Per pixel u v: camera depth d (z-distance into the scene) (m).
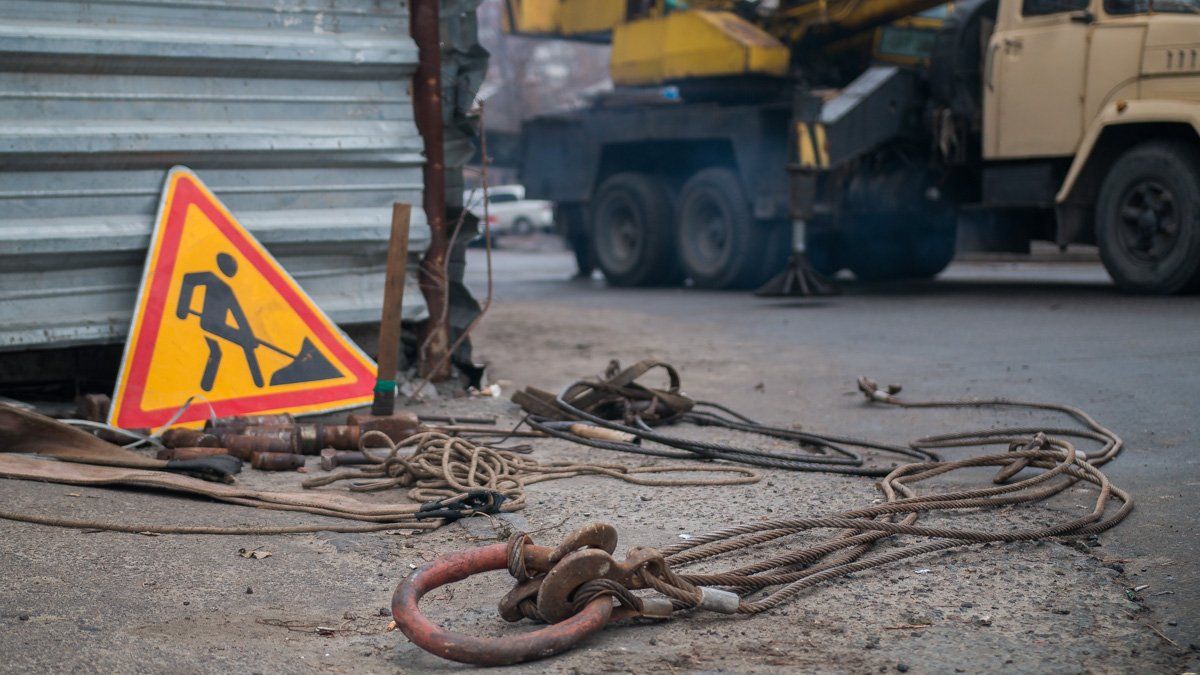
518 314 11.66
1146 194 10.59
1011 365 7.33
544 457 5.09
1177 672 2.62
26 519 3.73
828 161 12.63
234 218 5.84
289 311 5.84
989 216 12.53
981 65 12.28
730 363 8.05
